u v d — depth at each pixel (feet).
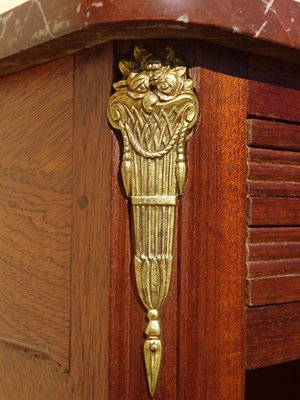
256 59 2.36
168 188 2.15
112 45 2.18
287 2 2.22
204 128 2.20
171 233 2.15
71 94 2.37
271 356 2.40
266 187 2.38
